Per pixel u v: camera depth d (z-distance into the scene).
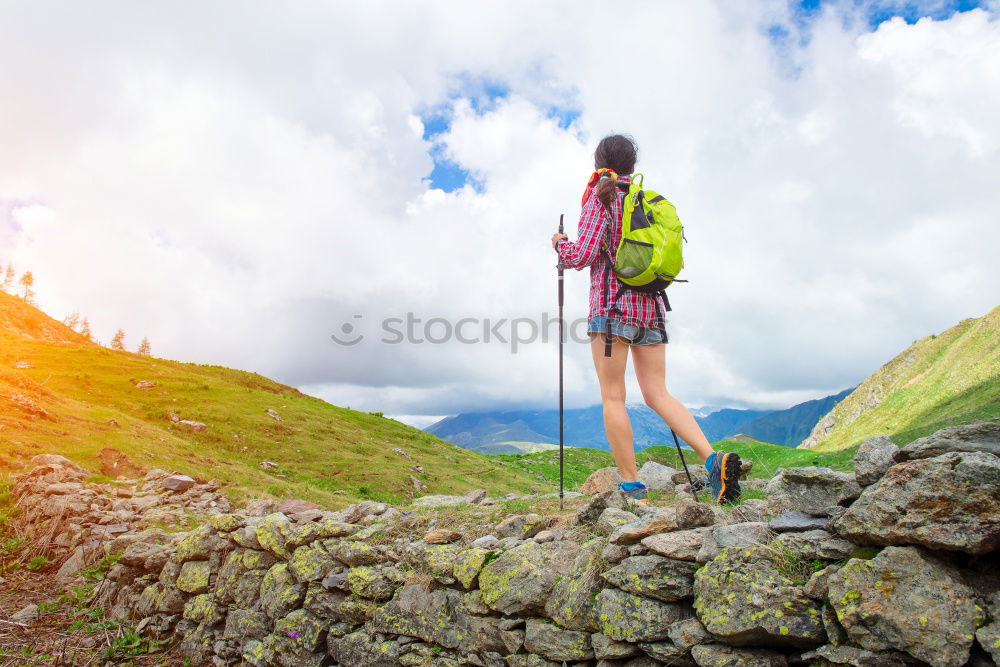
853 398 66.00
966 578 2.47
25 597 7.51
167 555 7.16
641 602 3.30
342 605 5.00
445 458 37.69
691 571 3.24
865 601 2.57
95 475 13.16
